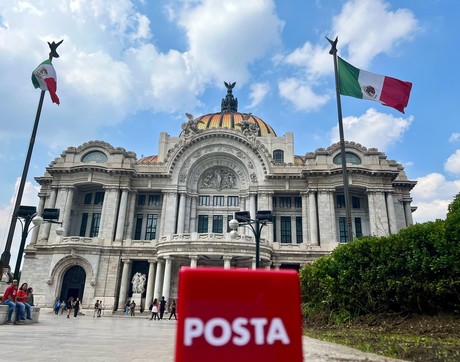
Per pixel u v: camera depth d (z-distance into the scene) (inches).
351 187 2301.9
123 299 2097.7
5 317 796.6
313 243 2206.0
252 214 2345.0
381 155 2357.3
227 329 72.1
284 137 2974.9
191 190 2477.9
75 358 363.3
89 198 2516.0
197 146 2487.7
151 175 2427.4
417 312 594.6
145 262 2258.9
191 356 70.2
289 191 2397.9
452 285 535.8
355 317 660.1
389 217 2235.5
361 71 1181.7
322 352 323.3
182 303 73.1
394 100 1155.3
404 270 599.8
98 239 2194.9
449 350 356.8
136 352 429.7
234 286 74.4
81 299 2090.3
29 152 1235.2
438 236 557.9
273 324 73.7
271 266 2073.1
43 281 2145.7
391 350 368.2
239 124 2578.7
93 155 2466.8
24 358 351.9
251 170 2442.2
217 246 1862.7
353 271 665.0
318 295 807.1
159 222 2454.5
